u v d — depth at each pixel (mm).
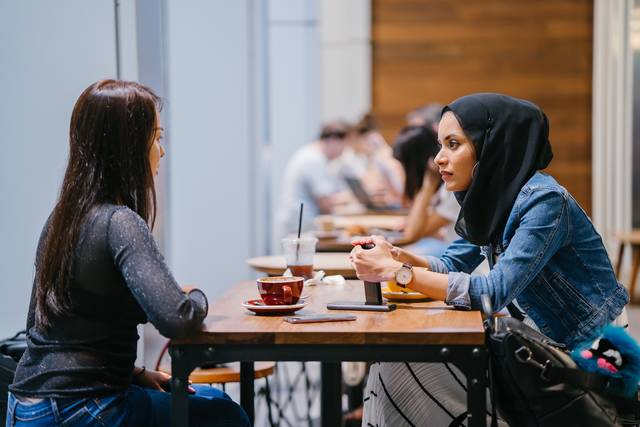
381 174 6863
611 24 8062
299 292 2072
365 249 2188
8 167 2885
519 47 8547
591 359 1937
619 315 2217
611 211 8172
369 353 1825
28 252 2898
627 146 8031
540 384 1884
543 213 2094
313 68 8602
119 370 1888
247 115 5246
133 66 3059
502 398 1985
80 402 1827
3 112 2879
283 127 8617
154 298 1775
